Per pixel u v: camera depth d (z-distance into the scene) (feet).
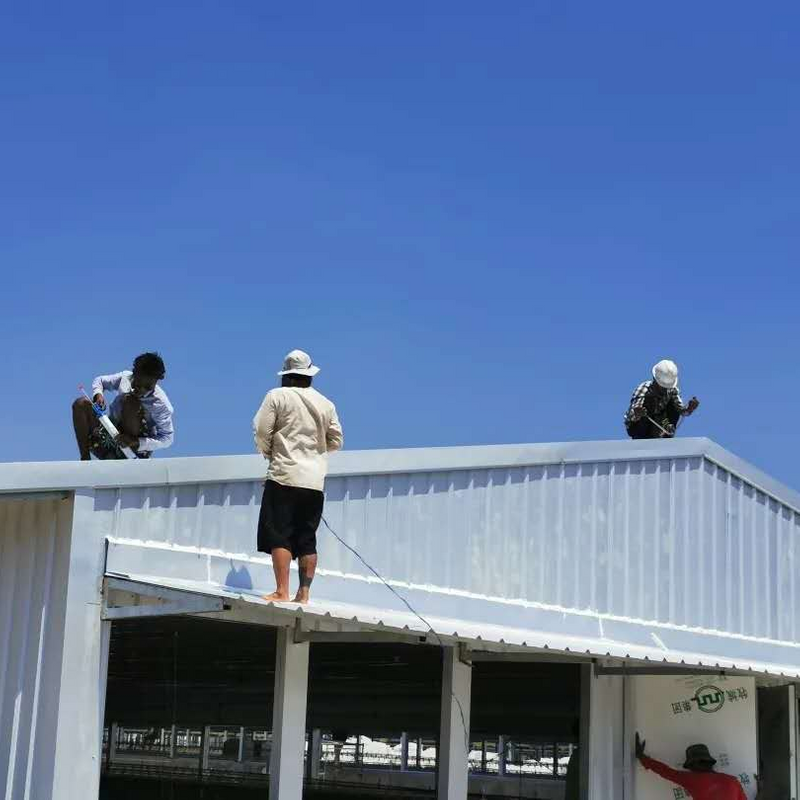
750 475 45.96
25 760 27.53
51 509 28.73
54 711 27.32
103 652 28.04
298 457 28.71
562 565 38.93
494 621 36.47
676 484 43.11
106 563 28.35
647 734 41.04
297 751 31.94
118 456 33.19
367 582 33.63
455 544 36.06
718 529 44.45
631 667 38.96
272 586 31.45
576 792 38.78
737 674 38.91
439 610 35.12
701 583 43.29
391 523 34.60
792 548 47.67
